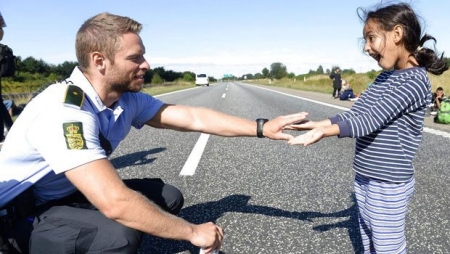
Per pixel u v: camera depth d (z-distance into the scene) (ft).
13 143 5.51
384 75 6.09
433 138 18.74
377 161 5.57
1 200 5.64
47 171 5.64
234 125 7.57
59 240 5.37
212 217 8.99
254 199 10.17
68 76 6.37
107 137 6.29
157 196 7.23
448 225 8.34
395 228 5.69
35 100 5.58
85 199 6.36
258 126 7.29
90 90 5.76
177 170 13.25
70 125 5.12
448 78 63.72
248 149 16.75
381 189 5.61
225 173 12.79
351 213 9.07
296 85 114.93
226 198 10.28
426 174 12.38
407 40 5.46
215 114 7.83
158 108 7.86
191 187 11.30
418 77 5.46
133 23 5.63
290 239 7.78
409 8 5.52
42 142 5.14
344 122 5.50
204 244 5.64
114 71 5.62
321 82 99.60
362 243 7.13
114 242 5.47
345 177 12.11
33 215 5.85
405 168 5.49
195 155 15.60
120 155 15.89
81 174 4.98
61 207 5.93
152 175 12.68
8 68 15.29
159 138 19.83
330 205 9.64
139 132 22.00
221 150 16.62
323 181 11.71
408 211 9.21
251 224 8.54
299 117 6.93
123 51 5.50
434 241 7.63
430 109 31.65
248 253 7.23
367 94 6.18
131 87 5.92
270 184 11.48
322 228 8.28
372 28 5.71
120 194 4.95
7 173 5.59
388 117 5.40
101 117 6.02
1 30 14.32
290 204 9.76
